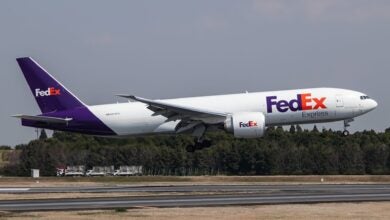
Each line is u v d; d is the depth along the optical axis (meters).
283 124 158.38
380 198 109.44
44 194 127.56
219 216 86.62
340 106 155.62
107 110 164.25
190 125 158.88
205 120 156.75
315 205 98.94
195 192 126.50
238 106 157.38
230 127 153.62
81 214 90.50
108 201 109.75
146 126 162.75
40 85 167.38
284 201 105.81
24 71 167.62
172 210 94.00
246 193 121.88
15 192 135.38
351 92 157.88
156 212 91.81
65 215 89.50
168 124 162.12
